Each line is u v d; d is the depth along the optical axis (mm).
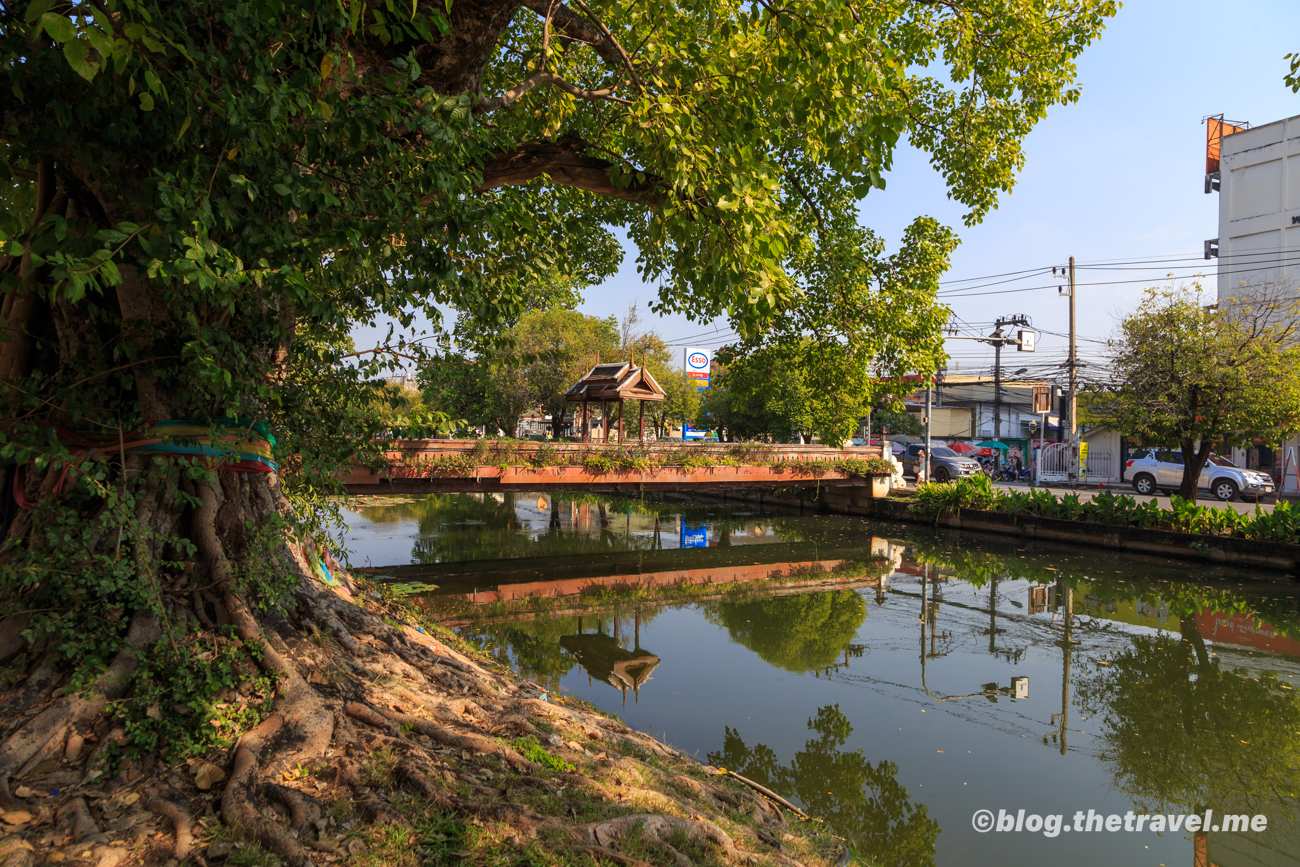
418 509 23484
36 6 2154
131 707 3043
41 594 3305
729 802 4195
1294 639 9516
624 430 36156
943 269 7980
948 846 4684
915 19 8000
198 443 3793
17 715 2895
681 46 5316
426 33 3354
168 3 3076
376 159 3480
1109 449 27625
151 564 3439
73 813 2537
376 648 4527
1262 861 4586
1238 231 23766
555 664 8219
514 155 5391
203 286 2465
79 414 3475
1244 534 13602
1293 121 22312
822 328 8055
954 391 39625
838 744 6297
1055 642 9477
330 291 3861
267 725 3174
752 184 4574
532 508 24297
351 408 4539
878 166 4844
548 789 3322
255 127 2918
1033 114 8172
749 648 9188
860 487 22031
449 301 4281
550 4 4805
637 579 13250
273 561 4070
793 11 4711
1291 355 14312
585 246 8789
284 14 3137
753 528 19609
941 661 8688
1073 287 24406
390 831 2746
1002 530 17828
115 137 2996
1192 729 6711
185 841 2488
